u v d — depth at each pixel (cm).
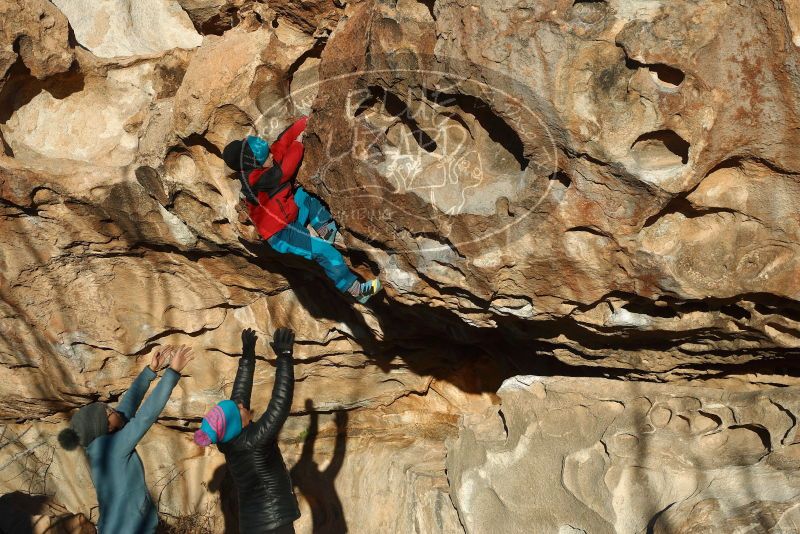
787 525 297
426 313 423
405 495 493
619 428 361
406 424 571
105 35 561
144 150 416
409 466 512
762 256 312
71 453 627
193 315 521
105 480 396
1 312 522
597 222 313
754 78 268
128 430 399
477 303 375
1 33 422
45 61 438
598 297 344
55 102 470
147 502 406
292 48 363
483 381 545
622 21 272
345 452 573
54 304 517
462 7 291
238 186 399
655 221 318
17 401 588
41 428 629
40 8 427
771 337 351
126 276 504
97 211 456
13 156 456
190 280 502
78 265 498
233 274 488
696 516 318
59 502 629
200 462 621
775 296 324
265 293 505
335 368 546
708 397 349
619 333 375
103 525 396
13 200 449
